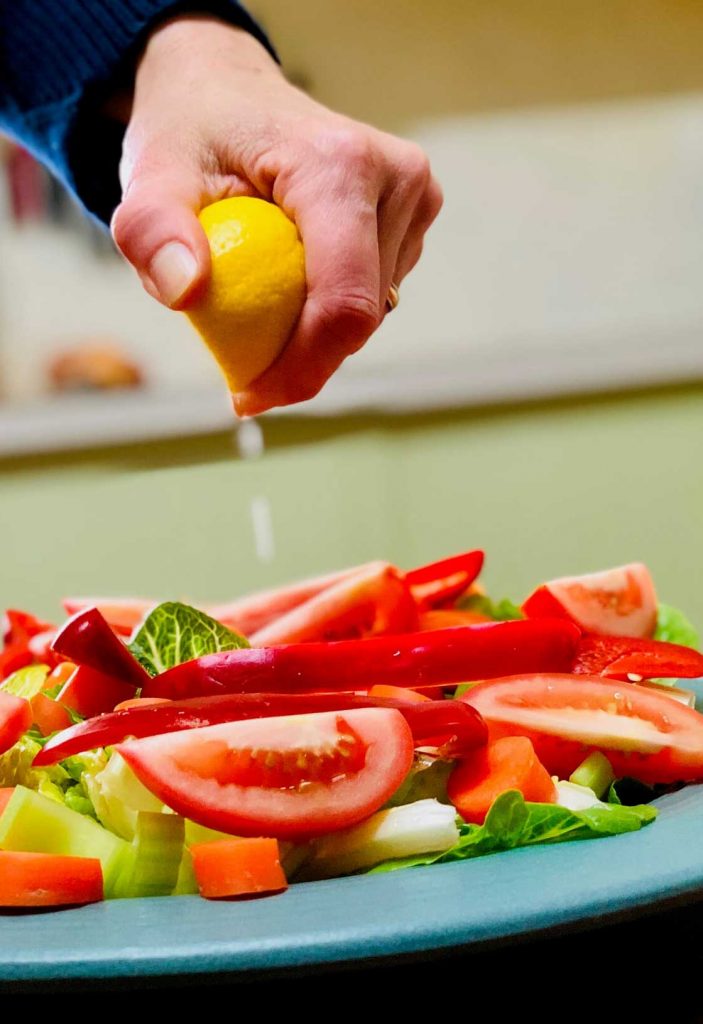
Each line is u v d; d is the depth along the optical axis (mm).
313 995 485
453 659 564
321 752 520
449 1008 483
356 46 1878
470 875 489
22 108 706
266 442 1728
